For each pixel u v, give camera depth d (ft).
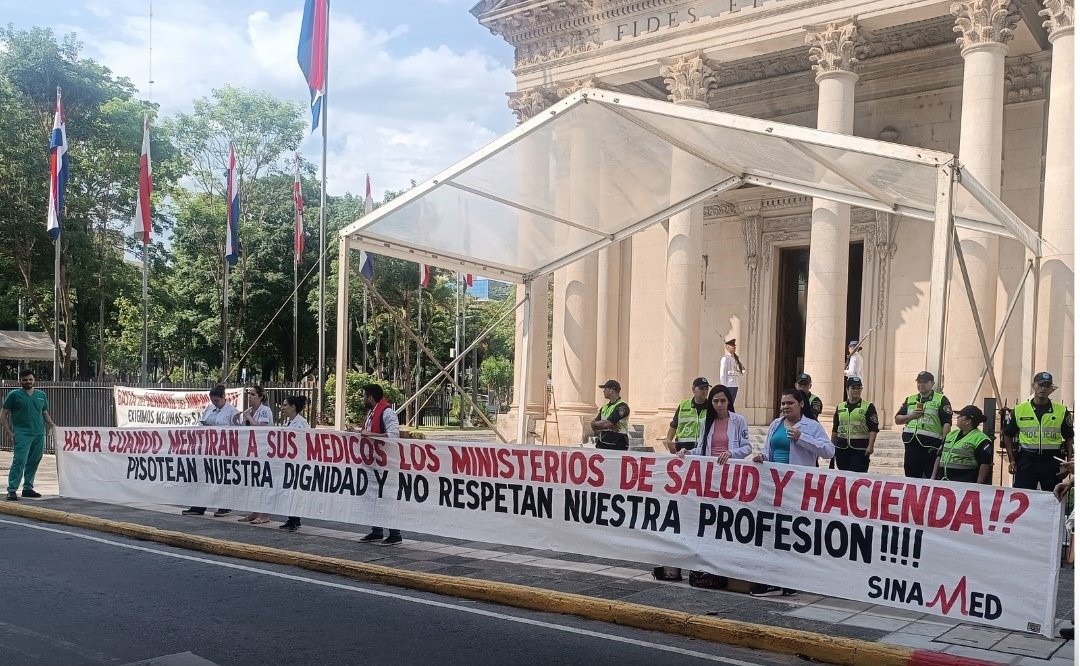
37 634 22.15
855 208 80.79
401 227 45.29
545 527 31.32
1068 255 54.75
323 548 34.27
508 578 28.81
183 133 183.62
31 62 130.41
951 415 37.17
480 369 230.27
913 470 37.35
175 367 231.09
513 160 39.63
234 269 180.24
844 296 65.16
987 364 42.34
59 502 46.11
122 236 149.48
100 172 138.31
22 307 173.17
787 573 25.96
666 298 73.36
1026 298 49.65
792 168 39.78
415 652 21.22
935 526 23.48
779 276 86.99
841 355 64.90
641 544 29.07
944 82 75.66
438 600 27.20
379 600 26.94
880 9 64.03
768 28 69.31
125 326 188.55
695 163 42.01
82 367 162.50
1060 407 31.96
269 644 21.68
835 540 25.18
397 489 35.37
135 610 24.86
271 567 31.99
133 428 45.50
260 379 191.52
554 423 79.61
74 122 135.13
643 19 77.30
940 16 64.03
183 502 43.19
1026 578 21.98
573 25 81.41
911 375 76.64
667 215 48.08
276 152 188.24
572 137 38.91
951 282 59.88
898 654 20.56
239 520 41.24
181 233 180.45
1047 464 32.01
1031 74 71.87
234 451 41.16
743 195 87.45
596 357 86.94
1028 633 22.61
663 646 22.34
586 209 46.34
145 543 36.45
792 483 26.11
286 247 182.91
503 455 32.37
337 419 43.21
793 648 21.85
